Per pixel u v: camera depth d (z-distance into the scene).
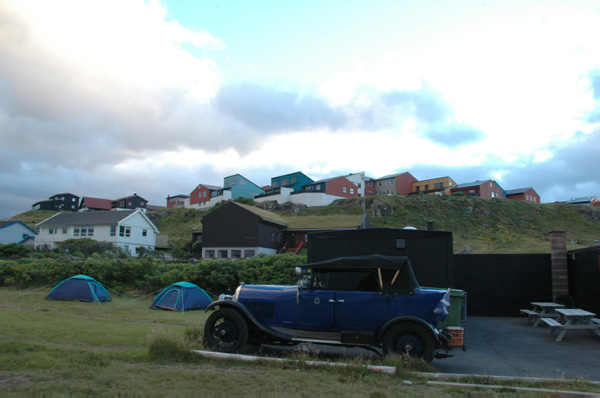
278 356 7.55
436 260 11.66
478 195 75.56
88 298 16.97
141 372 6.01
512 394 5.23
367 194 85.88
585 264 12.66
